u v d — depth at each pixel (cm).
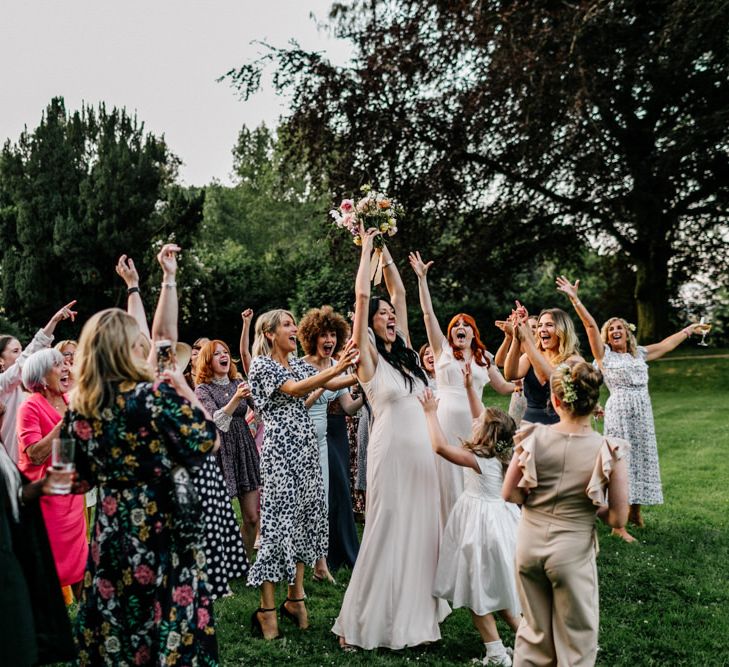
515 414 669
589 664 343
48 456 445
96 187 2445
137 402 308
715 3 1497
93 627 310
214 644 321
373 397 461
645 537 653
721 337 2481
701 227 2150
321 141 1941
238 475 626
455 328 554
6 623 298
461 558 426
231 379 653
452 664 418
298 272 2858
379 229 504
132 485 310
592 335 704
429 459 455
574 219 2108
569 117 1667
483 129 1812
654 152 1756
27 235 2425
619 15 1631
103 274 2500
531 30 1642
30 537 315
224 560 454
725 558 589
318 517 485
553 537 350
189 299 2702
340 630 447
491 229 2042
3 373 521
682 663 420
